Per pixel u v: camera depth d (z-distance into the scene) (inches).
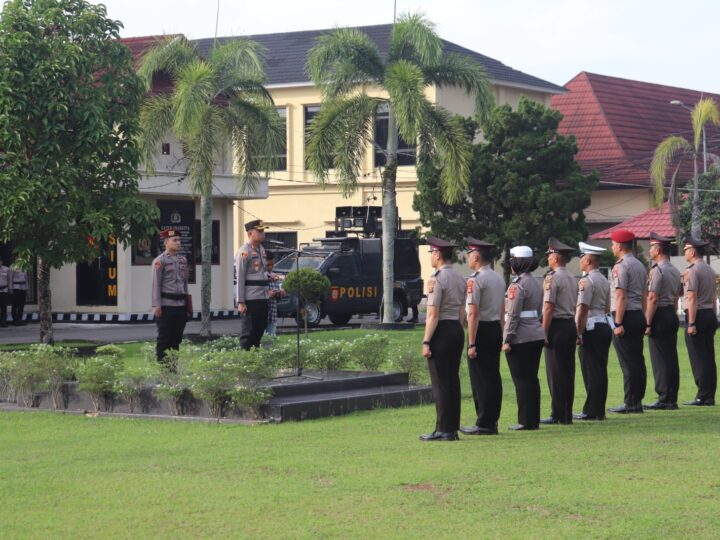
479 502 390.0
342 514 373.4
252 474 439.5
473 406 649.6
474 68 1369.3
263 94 1236.5
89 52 984.9
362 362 714.8
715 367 666.2
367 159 2021.4
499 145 1727.4
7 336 1250.6
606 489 410.0
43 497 401.1
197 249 1582.2
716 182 1803.6
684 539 342.3
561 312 577.9
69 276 1546.5
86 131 965.2
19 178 939.3
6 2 960.9
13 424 585.6
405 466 454.3
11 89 928.3
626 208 2228.1
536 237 1692.9
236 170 1255.5
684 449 494.0
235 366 586.9
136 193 1020.5
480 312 535.5
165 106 1178.6
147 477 434.9
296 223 2080.5
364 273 1461.6
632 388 627.5
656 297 643.5
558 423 581.9
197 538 345.4
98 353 677.9
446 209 1717.5
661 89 2640.3
